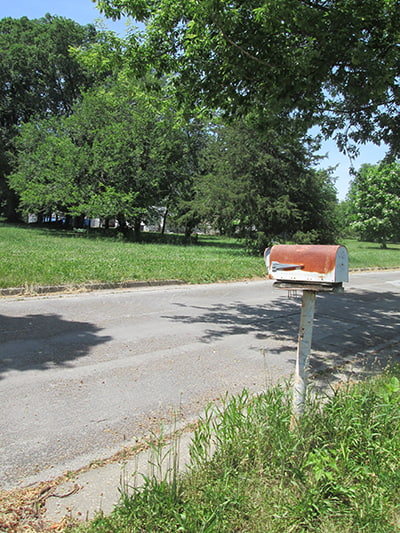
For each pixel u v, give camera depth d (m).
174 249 23.12
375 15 6.36
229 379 5.20
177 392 4.69
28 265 11.52
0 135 38.81
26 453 3.31
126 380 4.93
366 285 16.39
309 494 2.54
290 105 7.56
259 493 2.66
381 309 11.21
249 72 6.65
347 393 3.71
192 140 31.17
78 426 3.79
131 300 9.38
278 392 3.54
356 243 56.38
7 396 4.30
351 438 3.07
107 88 32.75
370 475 2.82
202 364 5.68
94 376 4.99
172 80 7.50
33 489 2.86
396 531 2.41
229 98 7.45
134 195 29.23
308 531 2.40
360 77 6.79
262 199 20.81
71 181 28.84
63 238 25.80
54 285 9.63
